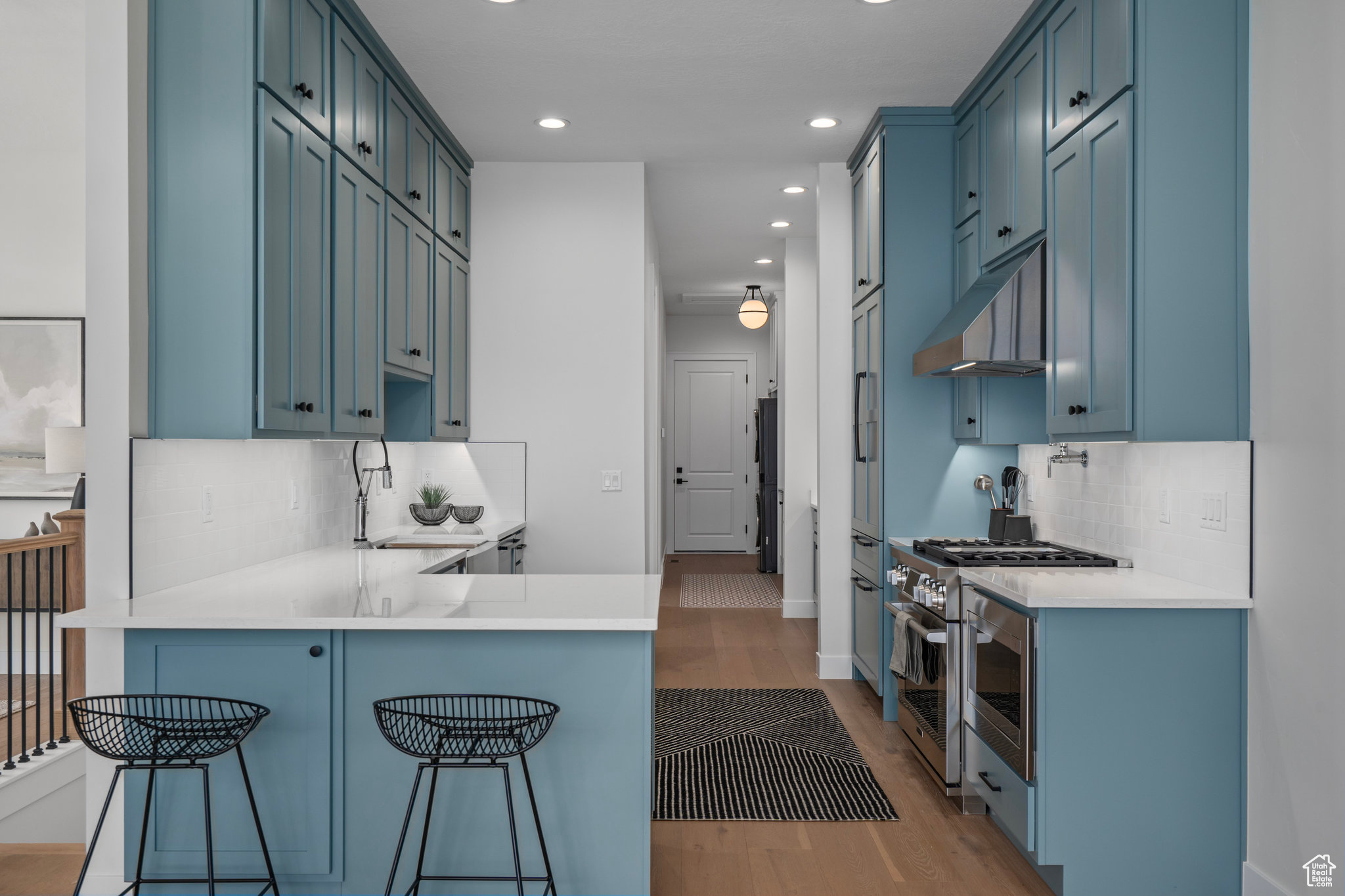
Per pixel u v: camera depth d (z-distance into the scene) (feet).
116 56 7.79
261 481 10.65
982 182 12.12
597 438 15.83
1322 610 7.23
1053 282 9.72
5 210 16.26
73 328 16.24
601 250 15.80
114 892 8.00
